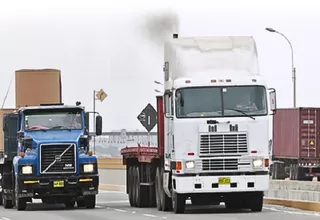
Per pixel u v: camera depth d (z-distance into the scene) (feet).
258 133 116.37
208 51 119.34
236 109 116.37
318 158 233.14
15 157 139.13
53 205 153.58
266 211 122.42
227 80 116.78
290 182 147.33
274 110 116.37
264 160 116.37
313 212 119.75
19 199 135.54
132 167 146.51
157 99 127.03
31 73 160.15
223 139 116.06
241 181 115.85
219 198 122.93
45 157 134.00
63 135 136.15
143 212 125.39
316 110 234.58
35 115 137.90
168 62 122.21
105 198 179.73
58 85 161.07
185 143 115.85
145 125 188.85
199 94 116.47
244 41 120.67
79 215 120.26
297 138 234.58
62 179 133.69
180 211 120.06
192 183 115.55
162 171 127.65
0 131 153.38
